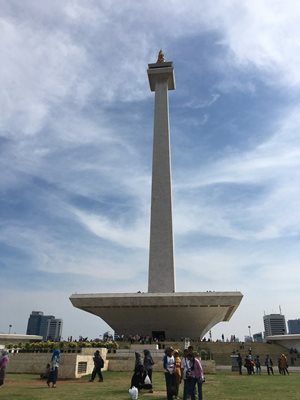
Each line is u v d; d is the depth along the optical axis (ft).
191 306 154.71
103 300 156.56
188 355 43.34
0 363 58.54
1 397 48.47
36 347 99.35
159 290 168.45
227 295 151.64
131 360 94.02
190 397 45.98
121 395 50.75
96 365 71.26
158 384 65.31
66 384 65.57
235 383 70.18
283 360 98.48
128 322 167.43
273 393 55.42
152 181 187.32
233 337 171.83
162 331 168.25
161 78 211.41
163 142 194.90
